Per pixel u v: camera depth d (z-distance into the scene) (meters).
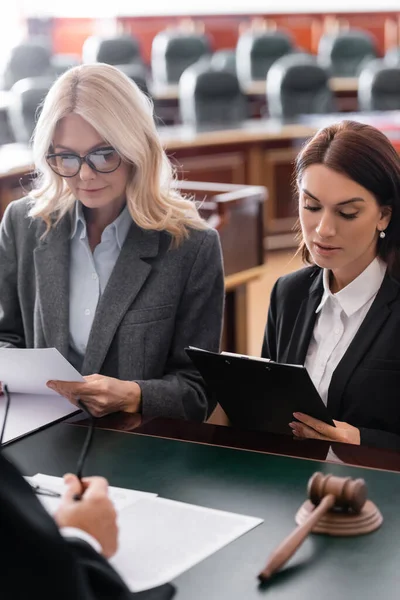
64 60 12.02
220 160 8.02
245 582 1.45
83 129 2.37
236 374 2.05
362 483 1.62
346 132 2.12
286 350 2.39
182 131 8.40
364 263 2.25
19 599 1.10
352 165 2.08
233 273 4.59
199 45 12.05
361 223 2.12
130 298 2.50
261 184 8.30
